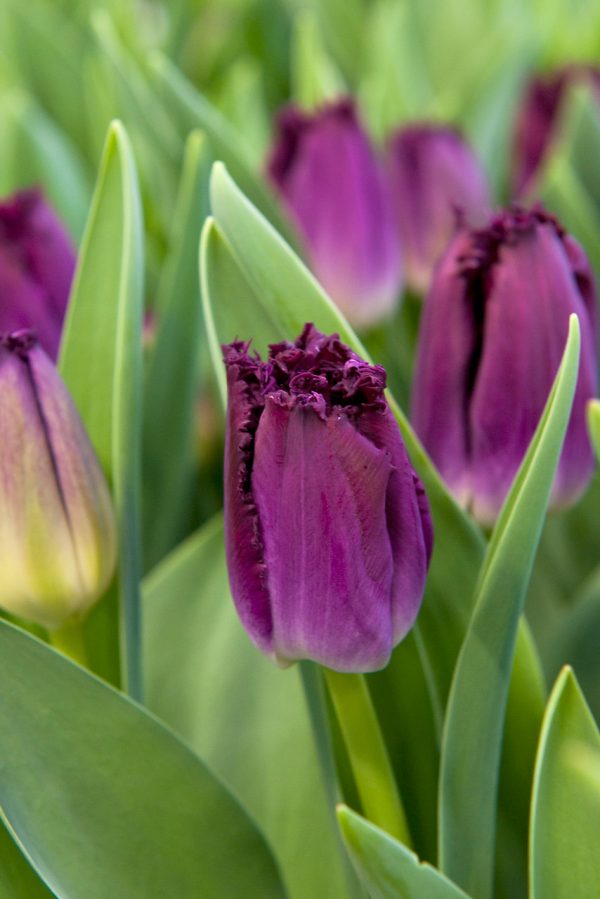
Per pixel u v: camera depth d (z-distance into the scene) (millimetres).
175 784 482
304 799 532
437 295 493
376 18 933
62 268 550
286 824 529
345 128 597
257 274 479
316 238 604
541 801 451
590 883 452
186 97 613
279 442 434
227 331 484
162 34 975
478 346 492
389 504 441
